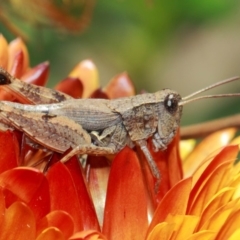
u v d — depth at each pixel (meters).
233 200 0.12
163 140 0.13
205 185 0.12
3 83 0.13
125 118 0.13
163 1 0.19
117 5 0.19
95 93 0.14
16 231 0.12
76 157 0.12
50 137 0.13
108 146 0.13
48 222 0.12
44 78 0.14
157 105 0.13
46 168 0.13
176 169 0.13
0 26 0.18
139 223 0.12
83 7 0.18
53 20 0.17
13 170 0.12
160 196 0.13
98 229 0.12
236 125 0.15
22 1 0.17
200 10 0.19
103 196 0.13
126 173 0.12
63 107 0.13
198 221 0.12
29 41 0.17
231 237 0.12
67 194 0.12
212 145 0.14
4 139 0.12
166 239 0.12
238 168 0.13
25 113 0.13
